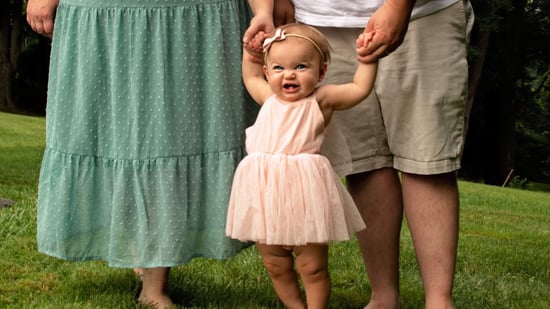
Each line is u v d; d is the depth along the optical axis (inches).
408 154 126.3
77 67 132.4
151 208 129.4
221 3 131.6
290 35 116.3
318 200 111.3
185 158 129.8
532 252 238.8
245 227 114.6
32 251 179.0
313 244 115.9
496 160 998.4
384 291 137.4
